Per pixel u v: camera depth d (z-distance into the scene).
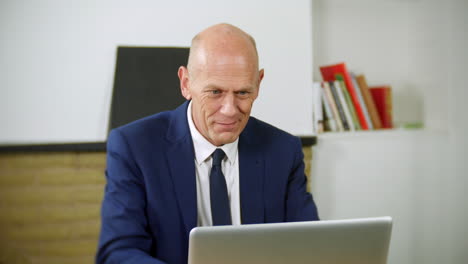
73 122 2.14
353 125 2.48
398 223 2.62
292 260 0.86
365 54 2.85
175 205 1.28
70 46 2.15
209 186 1.32
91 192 2.12
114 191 1.24
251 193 1.37
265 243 0.84
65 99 2.14
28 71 2.11
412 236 2.65
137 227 1.20
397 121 2.93
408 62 2.93
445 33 2.70
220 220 1.29
